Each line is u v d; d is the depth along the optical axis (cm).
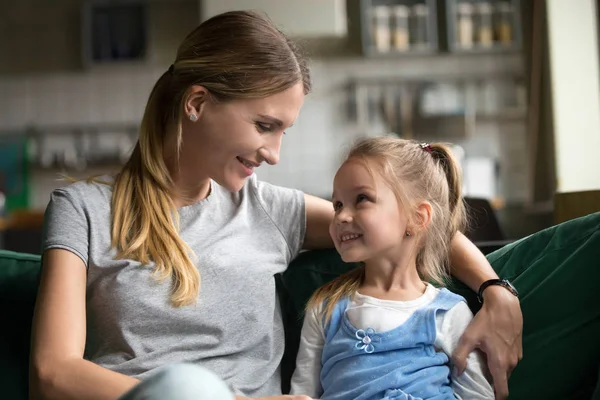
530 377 138
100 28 666
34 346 120
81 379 114
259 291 146
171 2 666
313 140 663
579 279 137
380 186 143
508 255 150
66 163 660
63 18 674
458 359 135
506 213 645
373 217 141
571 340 136
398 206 144
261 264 149
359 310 143
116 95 671
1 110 674
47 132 671
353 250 142
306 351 146
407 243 146
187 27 667
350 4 660
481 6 643
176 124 144
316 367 145
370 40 647
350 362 139
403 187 144
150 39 667
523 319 140
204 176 147
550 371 137
